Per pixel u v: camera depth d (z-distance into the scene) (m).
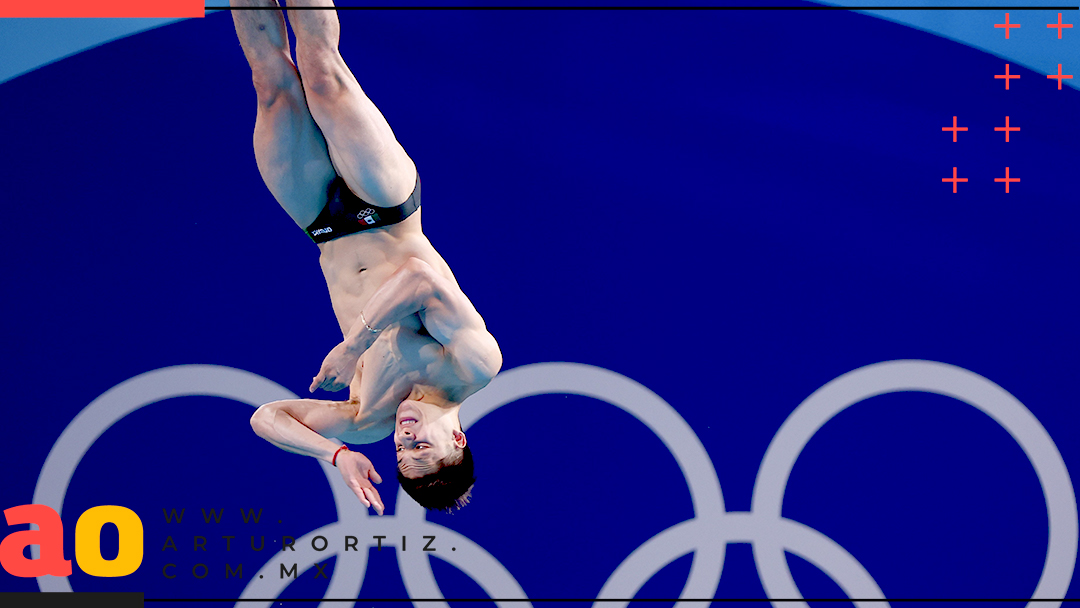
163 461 18.97
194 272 19.12
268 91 9.91
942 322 18.95
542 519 18.86
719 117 19.17
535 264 19.11
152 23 19.22
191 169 19.16
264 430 10.80
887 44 19.06
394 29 19.28
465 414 18.88
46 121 19.06
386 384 10.52
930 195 18.98
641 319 19.06
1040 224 18.88
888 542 18.77
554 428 18.98
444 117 19.17
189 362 19.05
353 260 10.57
